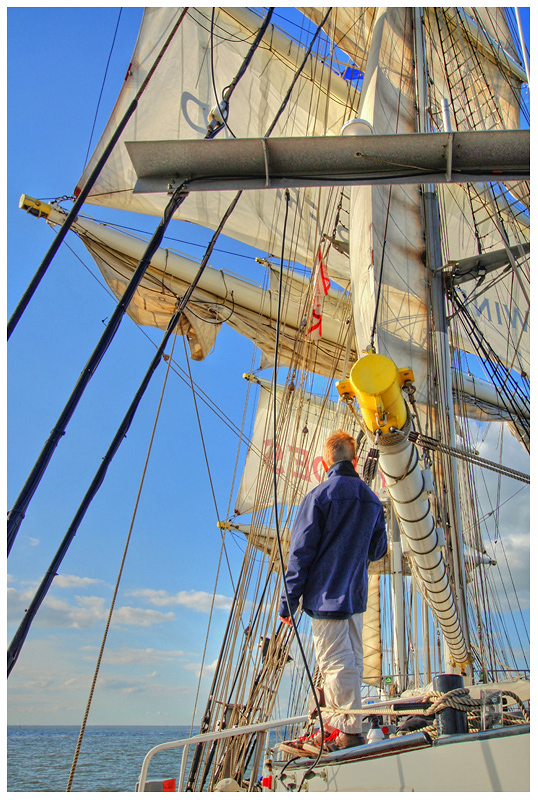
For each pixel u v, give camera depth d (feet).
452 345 28.04
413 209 26.40
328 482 9.87
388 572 45.91
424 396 22.39
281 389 71.56
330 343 45.47
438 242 25.82
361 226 24.25
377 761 7.20
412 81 30.53
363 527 9.48
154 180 9.87
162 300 44.83
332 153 9.50
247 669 17.78
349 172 9.70
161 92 49.70
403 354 22.57
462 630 19.40
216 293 45.42
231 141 9.45
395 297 23.31
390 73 29.40
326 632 9.16
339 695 8.89
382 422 10.48
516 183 32.78
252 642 18.01
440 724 7.06
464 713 7.05
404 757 6.91
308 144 9.43
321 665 9.21
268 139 9.36
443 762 6.51
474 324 25.09
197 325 45.57
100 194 44.91
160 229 9.96
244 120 52.06
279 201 51.75
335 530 9.47
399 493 12.53
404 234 25.20
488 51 44.75
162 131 48.93
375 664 55.67
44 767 112.57
